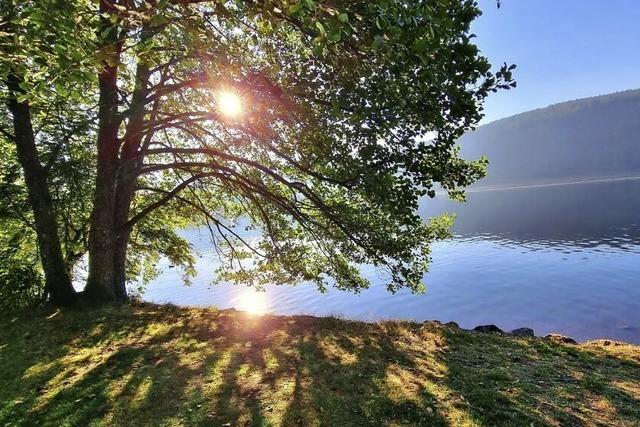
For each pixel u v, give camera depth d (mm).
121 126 13633
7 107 11609
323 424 5547
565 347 8586
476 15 5559
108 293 11359
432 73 4922
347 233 10812
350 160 7934
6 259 13234
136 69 10953
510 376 6918
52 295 11109
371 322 9945
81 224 15078
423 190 8141
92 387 6797
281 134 9453
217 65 7535
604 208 87000
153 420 5828
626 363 7844
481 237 67062
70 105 11148
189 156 14562
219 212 16609
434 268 48781
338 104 6355
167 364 7469
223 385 6625
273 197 11641
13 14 4109
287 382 6637
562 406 5977
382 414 5719
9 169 13039
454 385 6469
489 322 30844
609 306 31219
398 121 7043
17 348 8625
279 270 14734
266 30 4977
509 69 6738
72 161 12945
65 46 3934
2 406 6453
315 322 9508
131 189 12531
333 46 4500
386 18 3371
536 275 41688
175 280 43188
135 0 5922
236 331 8969
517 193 154250
